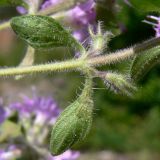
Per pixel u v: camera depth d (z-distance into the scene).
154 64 0.08
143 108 0.33
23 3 0.10
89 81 0.08
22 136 0.12
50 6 0.10
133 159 0.36
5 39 0.51
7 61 0.49
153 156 0.36
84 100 0.08
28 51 0.09
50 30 0.08
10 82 0.44
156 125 0.34
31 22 0.08
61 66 0.07
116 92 0.08
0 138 0.12
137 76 0.08
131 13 0.11
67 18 0.10
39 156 0.12
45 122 0.12
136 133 0.35
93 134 0.36
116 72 0.08
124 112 0.33
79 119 0.07
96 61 0.07
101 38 0.08
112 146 0.36
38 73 0.08
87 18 0.10
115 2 0.10
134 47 0.07
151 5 0.07
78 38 0.10
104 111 0.33
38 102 0.12
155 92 0.20
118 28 0.10
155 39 0.07
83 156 0.37
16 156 0.12
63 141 0.07
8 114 0.12
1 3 0.09
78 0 0.10
